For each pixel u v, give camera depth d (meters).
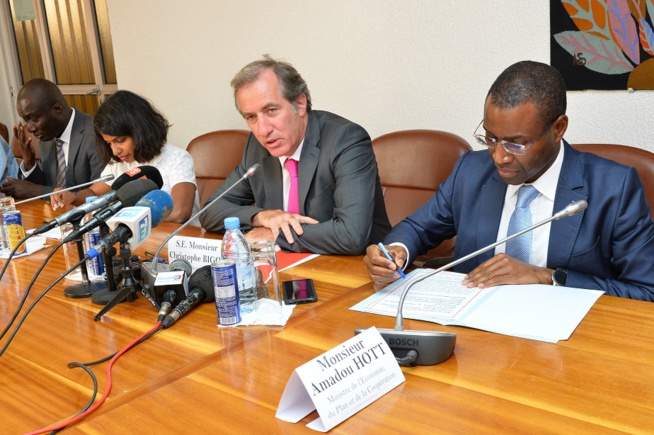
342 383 0.94
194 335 1.28
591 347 1.08
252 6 3.36
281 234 1.84
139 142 2.44
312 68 3.19
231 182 2.13
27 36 5.82
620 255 1.42
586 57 2.29
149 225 1.41
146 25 3.99
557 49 2.36
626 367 1.00
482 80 2.61
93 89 5.20
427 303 1.31
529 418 0.88
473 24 2.58
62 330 1.36
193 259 1.60
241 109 1.84
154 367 1.15
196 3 3.64
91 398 1.04
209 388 1.04
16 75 6.08
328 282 1.54
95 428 0.95
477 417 0.89
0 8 5.92
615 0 2.18
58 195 2.73
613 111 2.29
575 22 2.29
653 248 1.39
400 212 2.28
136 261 1.61
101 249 1.31
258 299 1.40
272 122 1.82
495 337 1.14
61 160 3.20
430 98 2.79
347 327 1.24
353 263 1.69
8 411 1.04
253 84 1.79
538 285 1.36
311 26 3.13
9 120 6.22
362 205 1.80
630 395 0.92
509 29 2.49
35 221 2.48
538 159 1.36
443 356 1.06
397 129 2.94
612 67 2.24
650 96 2.19
